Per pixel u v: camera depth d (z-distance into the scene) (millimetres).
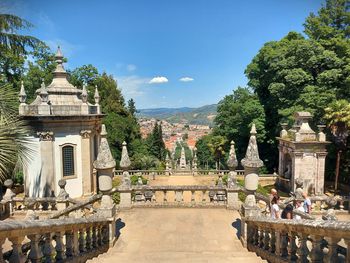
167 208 15703
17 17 18344
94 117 29125
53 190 26828
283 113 32938
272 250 8562
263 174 37812
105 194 10742
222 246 10766
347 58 30812
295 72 32656
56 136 27078
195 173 41625
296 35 39500
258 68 40812
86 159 28812
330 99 30125
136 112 85375
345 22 35500
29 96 38625
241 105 42531
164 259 8695
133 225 13102
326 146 31125
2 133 12164
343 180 33156
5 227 4711
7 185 17484
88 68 50062
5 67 34562
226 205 15602
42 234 6176
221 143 51406
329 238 5480
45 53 41750
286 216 11664
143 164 54375
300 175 28672
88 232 9078
